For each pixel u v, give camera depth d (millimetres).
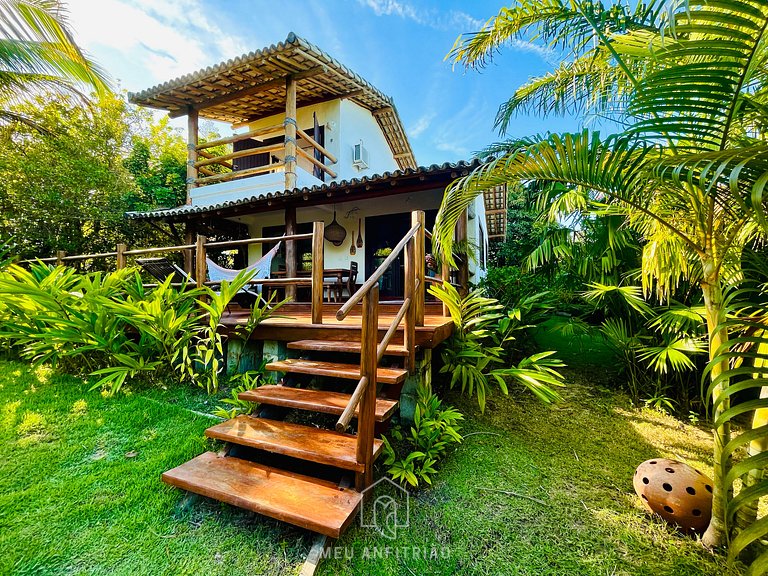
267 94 7711
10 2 4750
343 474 1797
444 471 2117
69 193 8531
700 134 1467
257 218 7969
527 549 1556
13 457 2115
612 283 3373
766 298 2199
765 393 1561
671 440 2578
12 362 4074
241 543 1542
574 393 3465
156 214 6680
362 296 1726
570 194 2996
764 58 1279
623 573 1443
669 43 1494
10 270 3551
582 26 2340
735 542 1234
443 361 3346
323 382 2779
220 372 3527
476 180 1839
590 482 2047
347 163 8094
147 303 2932
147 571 1399
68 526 1610
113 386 2928
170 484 1802
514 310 3398
